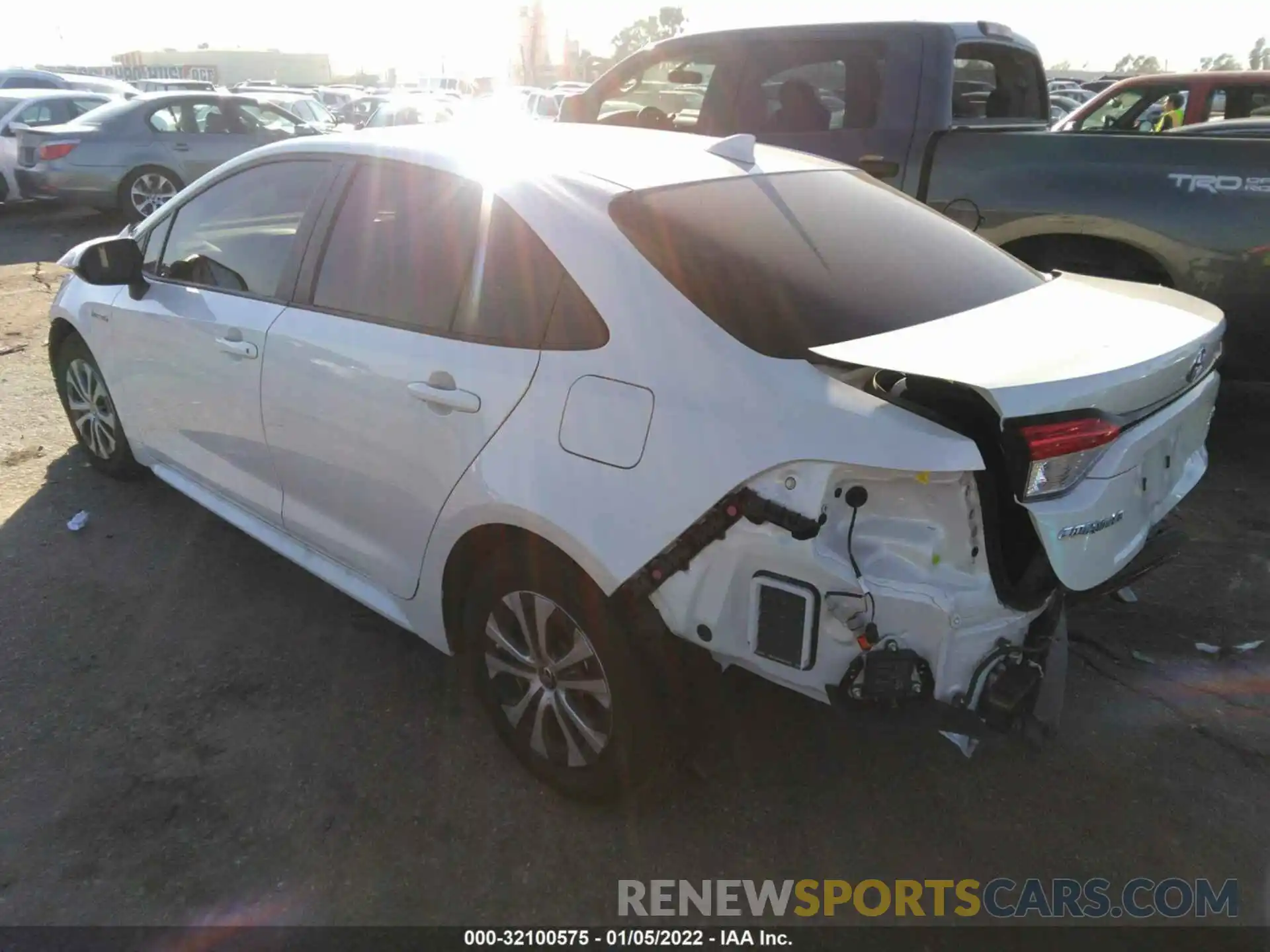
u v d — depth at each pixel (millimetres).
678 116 6445
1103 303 2645
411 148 2961
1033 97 6535
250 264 3389
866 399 2029
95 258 3664
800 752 2908
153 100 12156
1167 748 2934
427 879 2438
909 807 2711
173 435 3861
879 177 5387
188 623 3512
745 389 2117
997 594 2061
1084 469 2059
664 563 2182
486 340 2557
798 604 2049
